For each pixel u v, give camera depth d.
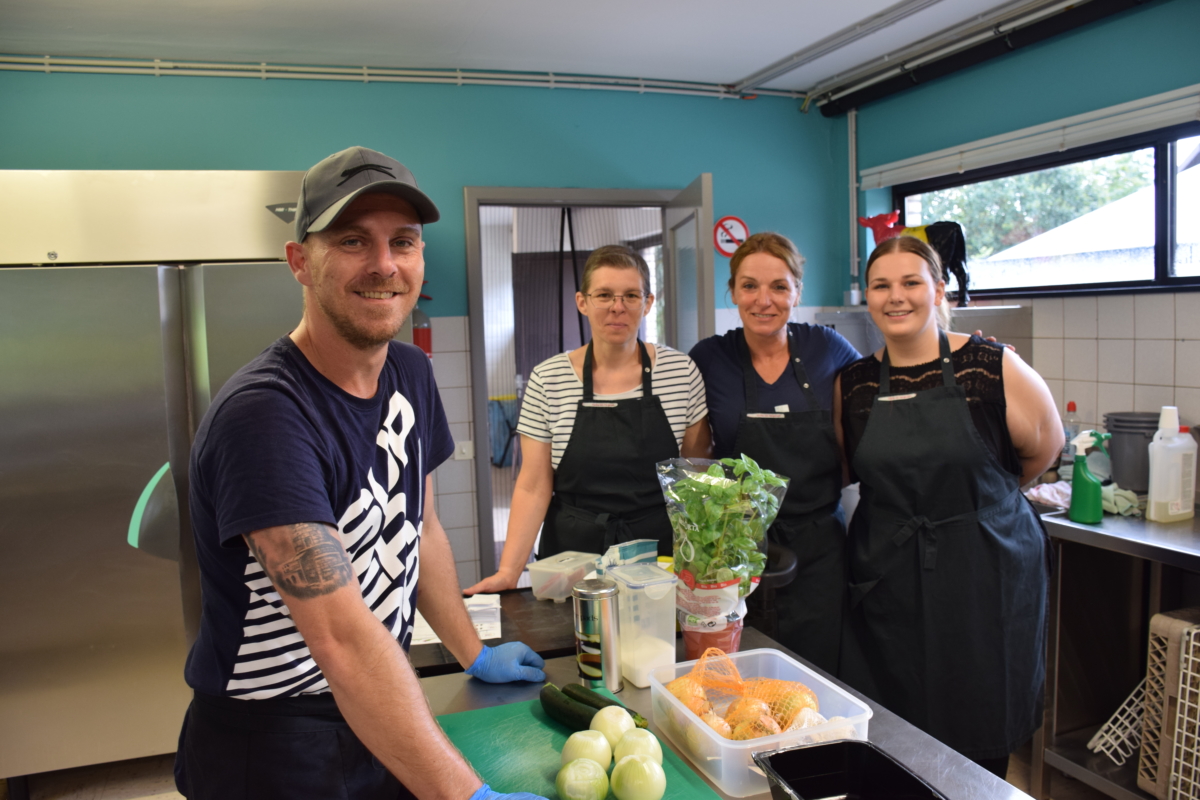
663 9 2.78
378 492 1.01
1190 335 2.58
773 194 3.84
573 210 3.93
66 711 2.43
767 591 1.50
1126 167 2.81
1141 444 2.30
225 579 0.94
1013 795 0.92
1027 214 3.19
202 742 1.00
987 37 3.04
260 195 2.62
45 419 2.35
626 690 1.22
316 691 0.99
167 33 2.78
